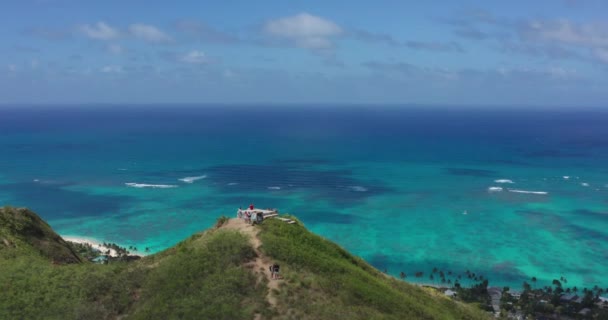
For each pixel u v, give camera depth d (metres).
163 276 46.34
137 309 42.81
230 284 43.78
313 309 41.66
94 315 42.75
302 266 49.44
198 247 51.19
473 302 112.62
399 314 47.44
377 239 165.00
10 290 46.62
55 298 45.66
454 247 157.88
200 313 40.09
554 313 109.12
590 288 127.69
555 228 177.25
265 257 49.38
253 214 58.38
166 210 195.00
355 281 50.41
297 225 61.25
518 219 188.62
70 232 165.88
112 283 47.44
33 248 68.06
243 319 39.59
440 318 51.97
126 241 157.38
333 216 191.00
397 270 139.50
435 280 132.00
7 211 72.56
